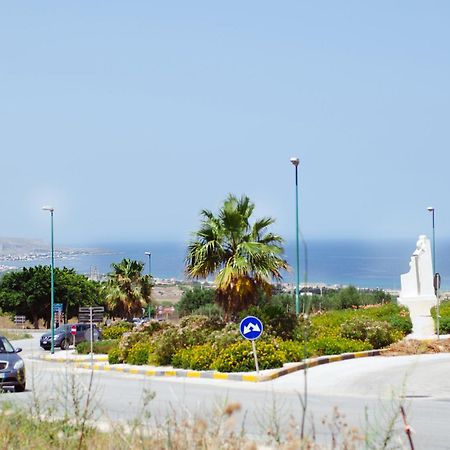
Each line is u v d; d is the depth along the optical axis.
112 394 24.50
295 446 8.02
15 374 24.62
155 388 26.89
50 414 12.93
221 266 38.03
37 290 109.06
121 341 40.50
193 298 100.06
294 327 35.88
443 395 22.62
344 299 72.62
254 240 37.97
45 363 43.59
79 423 11.81
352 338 37.78
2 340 26.95
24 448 10.84
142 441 9.48
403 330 43.22
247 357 31.27
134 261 87.56
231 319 38.12
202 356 33.06
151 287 87.88
